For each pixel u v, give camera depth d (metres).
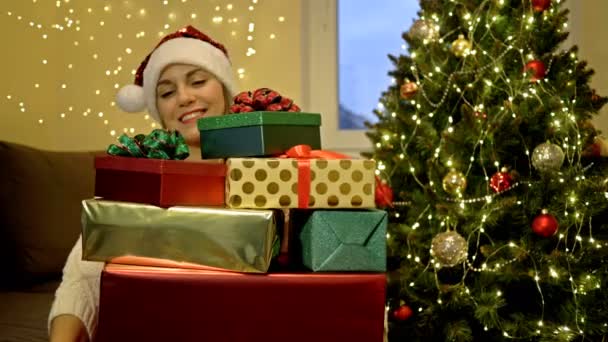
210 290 0.78
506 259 1.69
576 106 1.77
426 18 1.88
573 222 1.68
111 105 2.52
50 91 2.39
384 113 2.03
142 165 0.84
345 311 0.79
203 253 0.79
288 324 0.79
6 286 1.76
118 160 0.87
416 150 1.89
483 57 1.75
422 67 1.83
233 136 0.93
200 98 1.28
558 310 1.70
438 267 1.69
